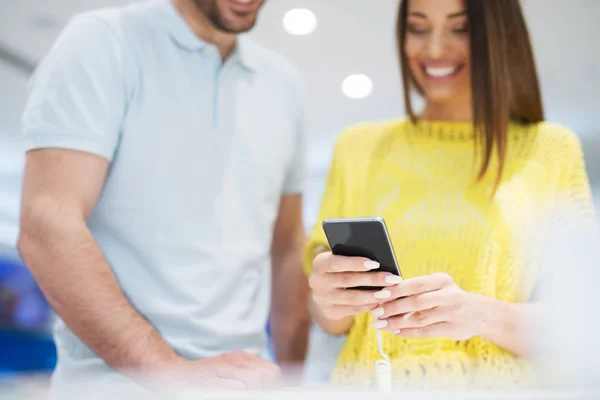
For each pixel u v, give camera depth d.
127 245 1.51
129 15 1.57
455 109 1.52
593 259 1.33
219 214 1.56
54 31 2.65
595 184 2.49
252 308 1.63
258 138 1.64
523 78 1.45
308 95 2.57
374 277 1.09
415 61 1.51
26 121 1.44
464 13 1.46
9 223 4.98
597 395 0.73
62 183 1.39
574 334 1.29
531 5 2.18
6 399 0.86
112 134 1.46
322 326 1.49
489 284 1.33
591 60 2.36
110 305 1.36
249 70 1.66
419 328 1.18
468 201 1.40
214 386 1.26
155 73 1.53
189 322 1.50
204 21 1.58
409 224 1.42
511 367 1.29
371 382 1.13
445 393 0.73
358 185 1.50
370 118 2.66
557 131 1.43
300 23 2.12
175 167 1.53
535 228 1.35
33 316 5.02
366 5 2.22
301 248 1.80
